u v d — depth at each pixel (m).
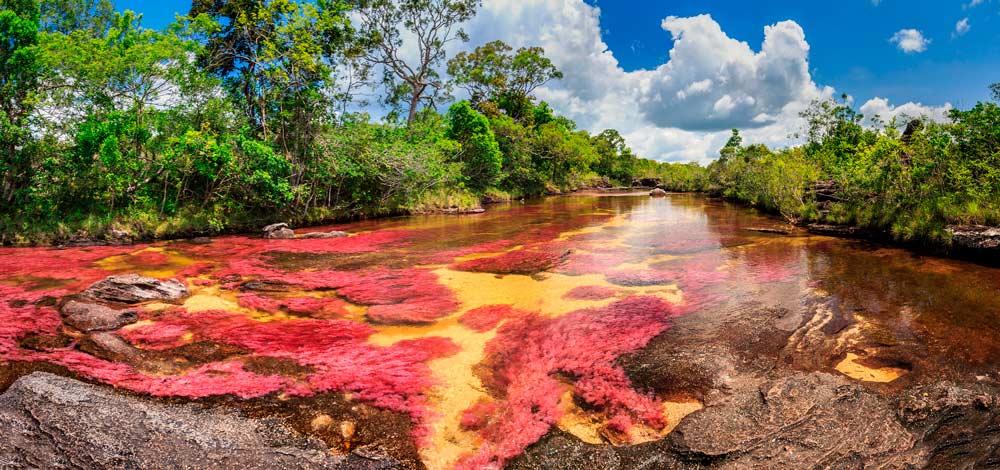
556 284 11.60
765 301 9.75
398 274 12.92
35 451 4.55
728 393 6.01
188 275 12.75
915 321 8.27
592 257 14.84
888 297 9.66
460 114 39.44
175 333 8.31
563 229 22.20
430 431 5.31
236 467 4.47
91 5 29.22
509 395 6.12
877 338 7.61
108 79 19.14
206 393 6.12
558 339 7.99
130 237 18.67
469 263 14.35
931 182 15.37
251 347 7.73
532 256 15.20
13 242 17.42
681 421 5.23
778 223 22.59
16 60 17.47
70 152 18.22
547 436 5.18
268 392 6.18
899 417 5.08
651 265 13.52
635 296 10.38
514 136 47.00
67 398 5.45
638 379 6.46
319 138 25.30
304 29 24.73
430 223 25.61
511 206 37.88
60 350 7.42
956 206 13.97
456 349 7.68
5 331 8.06
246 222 22.91
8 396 5.52
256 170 21.52
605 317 9.04
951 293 9.77
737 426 5.00
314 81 25.41
